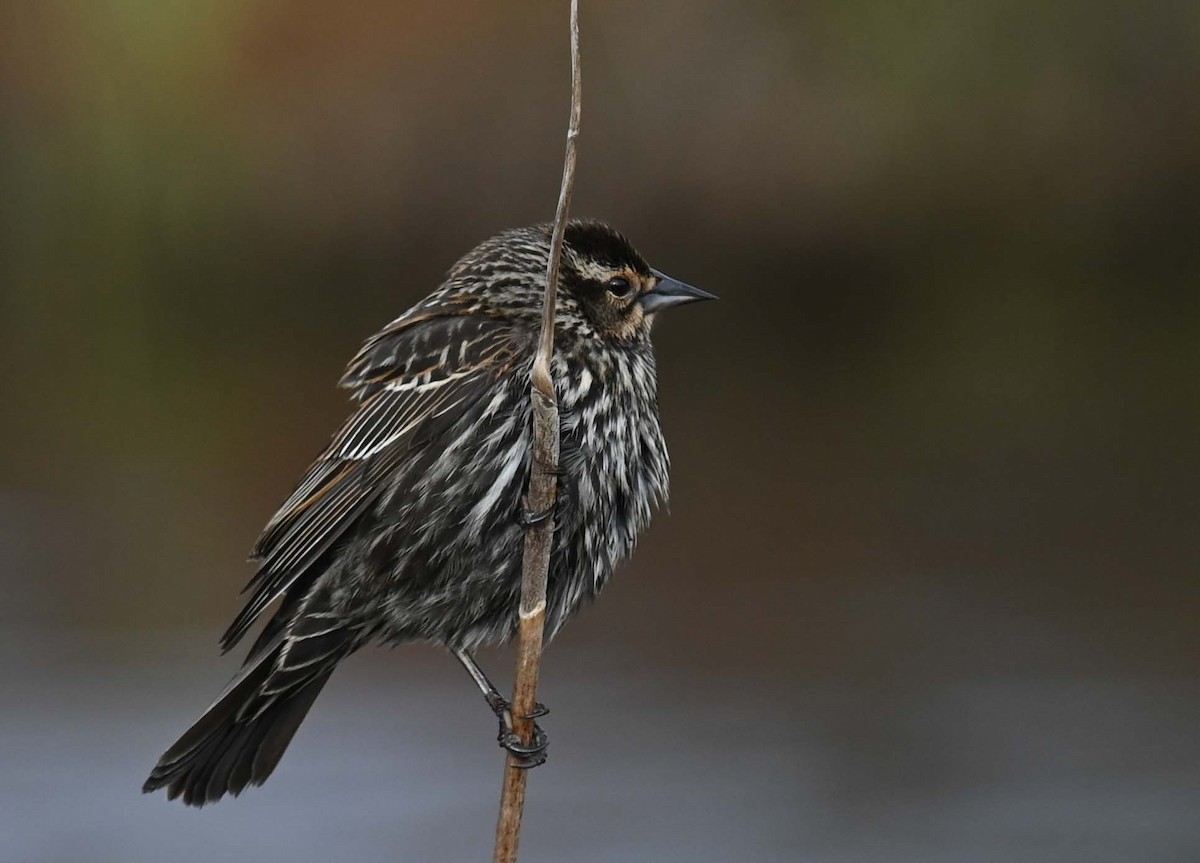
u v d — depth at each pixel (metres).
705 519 13.22
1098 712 10.37
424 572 6.40
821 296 18.64
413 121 18.45
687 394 16.33
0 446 14.84
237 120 18.80
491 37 18.36
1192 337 18.03
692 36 18.42
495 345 6.45
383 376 6.59
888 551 12.56
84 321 19.00
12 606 11.47
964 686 10.52
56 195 19.11
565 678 10.89
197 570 12.09
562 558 6.38
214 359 17.80
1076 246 19.48
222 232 18.89
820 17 18.62
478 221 18.39
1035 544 12.66
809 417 15.63
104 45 18.98
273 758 6.55
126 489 13.61
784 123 18.56
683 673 10.93
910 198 19.00
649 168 18.34
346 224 18.64
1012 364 17.30
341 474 6.54
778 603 11.77
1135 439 14.88
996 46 19.08
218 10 18.75
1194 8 19.09
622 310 6.66
